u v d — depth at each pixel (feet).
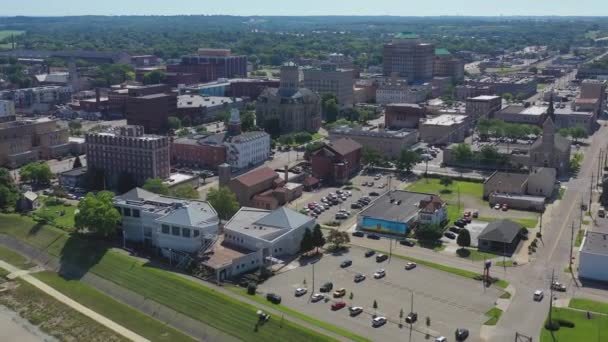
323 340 568.41
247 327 611.06
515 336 576.61
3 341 641.40
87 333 646.74
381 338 574.97
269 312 622.13
